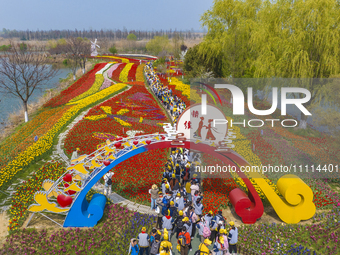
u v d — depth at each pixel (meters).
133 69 64.12
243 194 12.27
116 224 11.79
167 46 94.00
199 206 11.44
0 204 13.20
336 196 14.50
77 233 11.18
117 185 14.90
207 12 33.22
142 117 28.47
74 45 57.88
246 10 30.36
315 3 20.75
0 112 32.94
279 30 23.42
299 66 21.47
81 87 43.69
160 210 12.71
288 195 11.77
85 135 22.23
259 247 10.59
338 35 20.16
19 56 29.23
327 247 10.54
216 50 33.84
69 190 11.78
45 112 28.98
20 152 18.17
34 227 11.59
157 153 19.06
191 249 10.31
